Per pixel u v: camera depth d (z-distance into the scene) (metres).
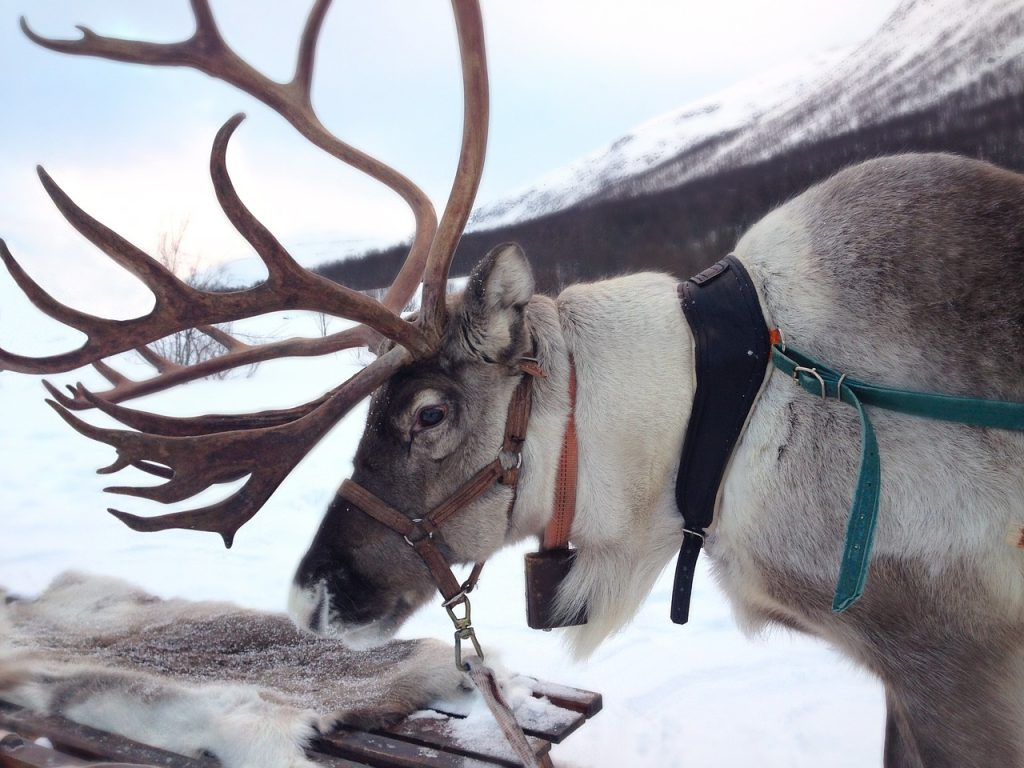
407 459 2.43
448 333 2.41
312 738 2.60
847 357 2.18
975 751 2.14
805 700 3.63
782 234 2.40
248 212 2.33
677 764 3.19
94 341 2.37
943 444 2.06
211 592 4.86
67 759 2.43
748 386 2.23
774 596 2.32
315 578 2.48
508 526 2.50
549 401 2.42
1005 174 2.30
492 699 2.43
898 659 2.17
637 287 2.54
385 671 3.04
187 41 2.98
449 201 2.39
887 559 2.09
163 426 2.60
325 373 13.68
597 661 4.05
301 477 7.36
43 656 3.14
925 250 2.19
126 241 2.32
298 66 3.10
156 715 2.64
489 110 2.36
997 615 2.07
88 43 2.83
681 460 2.33
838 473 2.13
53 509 6.60
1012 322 2.09
